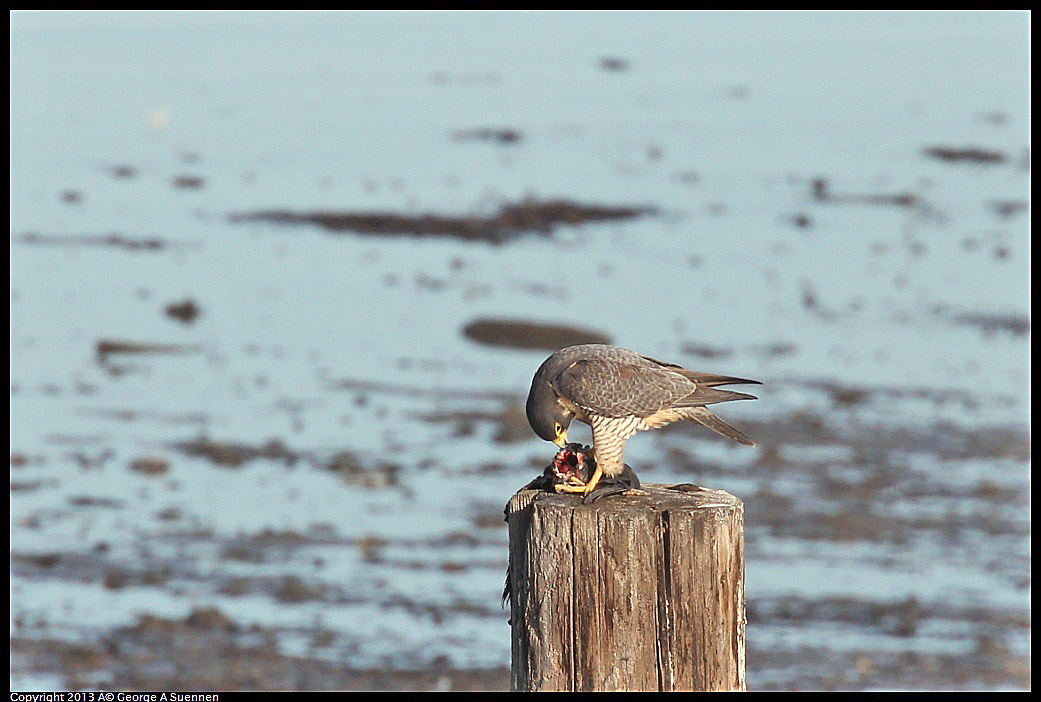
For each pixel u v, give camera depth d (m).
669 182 42.53
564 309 26.92
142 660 12.20
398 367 23.11
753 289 28.58
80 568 14.36
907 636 12.91
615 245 33.97
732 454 18.30
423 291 28.95
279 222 37.25
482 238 35.25
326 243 34.69
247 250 33.59
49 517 15.92
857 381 21.81
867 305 27.11
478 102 62.62
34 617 13.07
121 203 39.84
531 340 24.58
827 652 12.55
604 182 42.47
